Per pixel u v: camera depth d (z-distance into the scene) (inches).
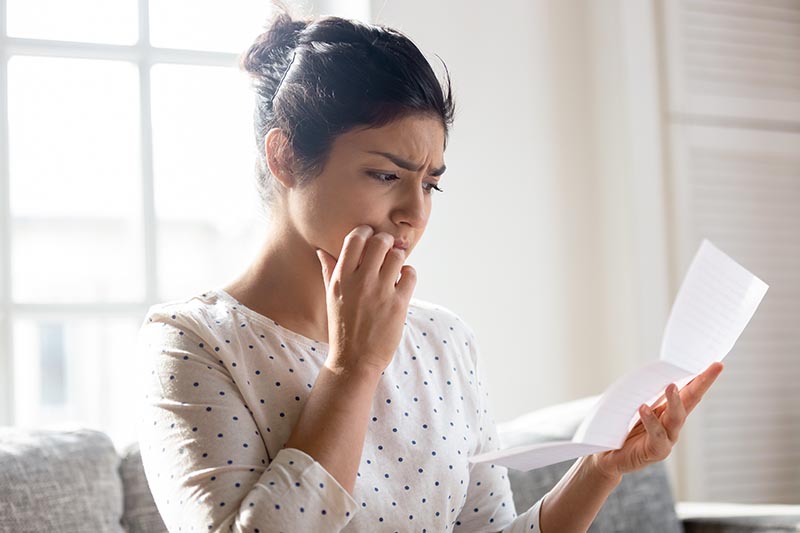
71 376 167.6
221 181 114.1
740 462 123.0
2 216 100.4
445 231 109.0
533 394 112.0
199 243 125.4
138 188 105.9
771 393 125.8
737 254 124.1
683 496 119.4
